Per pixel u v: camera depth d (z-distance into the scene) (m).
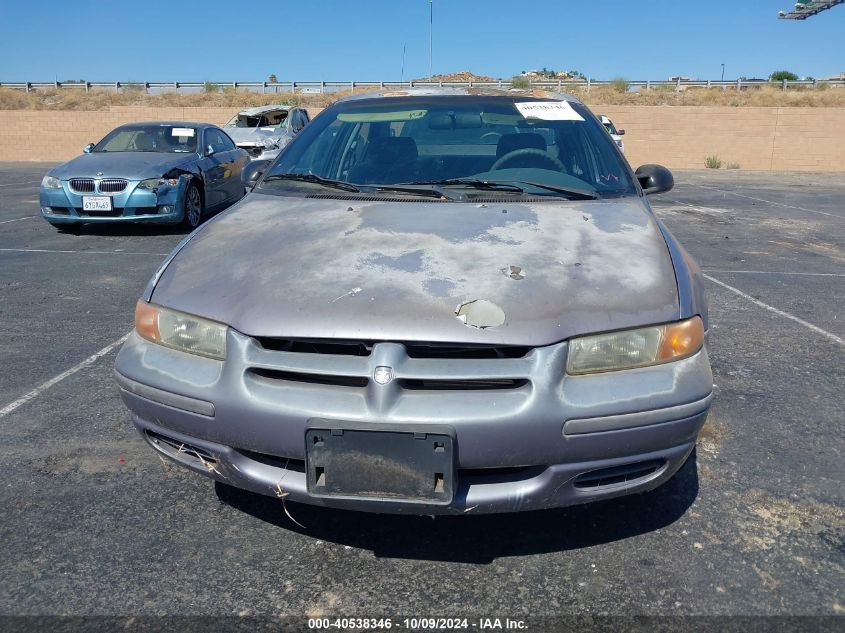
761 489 3.12
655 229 3.05
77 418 3.77
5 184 16.88
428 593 2.44
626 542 2.72
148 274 7.14
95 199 8.90
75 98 32.81
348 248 2.75
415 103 4.11
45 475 3.18
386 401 2.23
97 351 4.82
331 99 33.53
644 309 2.45
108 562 2.57
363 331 2.30
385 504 2.27
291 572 2.54
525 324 2.32
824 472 3.27
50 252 8.27
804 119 25.25
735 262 8.18
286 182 3.69
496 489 2.33
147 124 10.77
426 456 2.21
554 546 2.70
